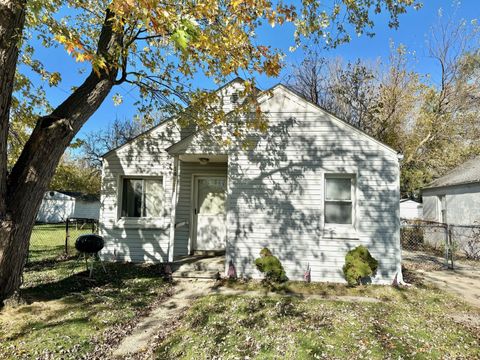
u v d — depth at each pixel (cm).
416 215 2469
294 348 441
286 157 878
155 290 738
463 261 1196
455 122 1975
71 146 877
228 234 871
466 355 433
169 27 349
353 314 587
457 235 1411
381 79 1956
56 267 926
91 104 626
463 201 1420
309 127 879
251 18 566
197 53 645
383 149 853
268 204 870
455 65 1883
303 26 670
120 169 1022
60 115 600
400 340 476
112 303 625
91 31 844
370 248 832
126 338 491
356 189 852
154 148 1026
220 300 668
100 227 1005
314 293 739
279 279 813
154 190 1030
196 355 425
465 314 618
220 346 450
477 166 1497
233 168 890
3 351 418
